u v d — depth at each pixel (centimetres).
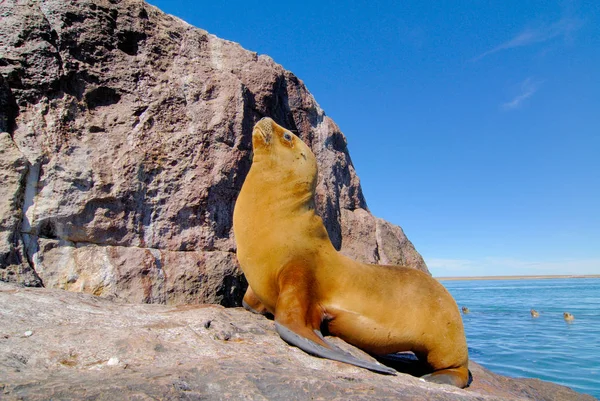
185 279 633
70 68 641
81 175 607
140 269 608
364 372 347
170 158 670
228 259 672
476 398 322
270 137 495
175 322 382
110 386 238
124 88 680
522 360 812
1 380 240
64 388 233
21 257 549
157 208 647
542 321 1411
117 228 616
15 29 622
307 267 450
